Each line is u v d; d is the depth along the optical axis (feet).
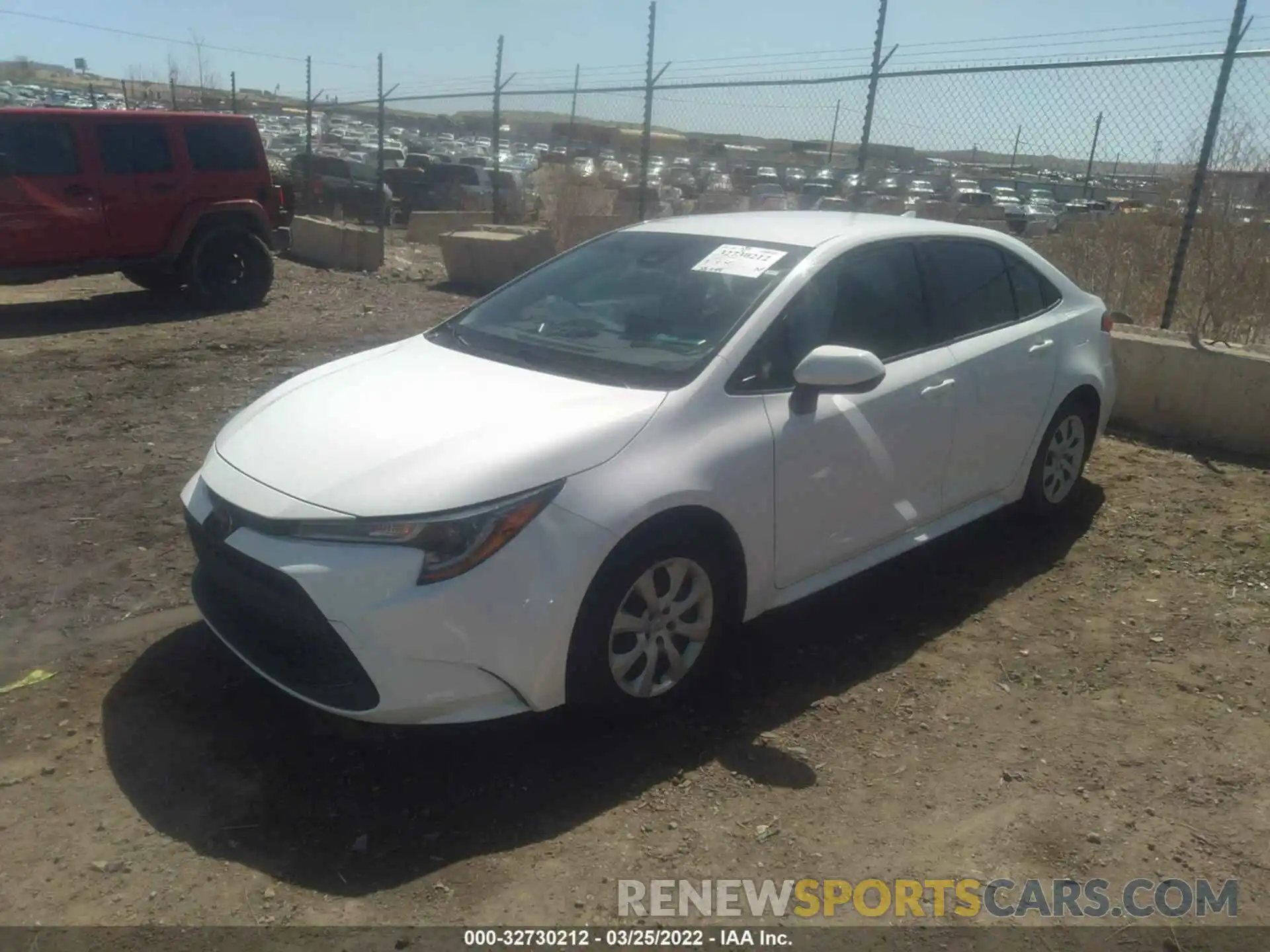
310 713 11.55
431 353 13.39
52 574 14.71
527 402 11.29
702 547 11.21
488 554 9.75
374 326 33.65
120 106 107.24
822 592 14.84
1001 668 12.83
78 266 33.53
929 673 12.67
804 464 12.10
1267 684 12.44
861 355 11.55
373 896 8.90
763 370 12.05
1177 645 13.41
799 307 12.66
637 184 51.06
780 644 13.32
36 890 8.89
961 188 37.47
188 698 11.76
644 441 10.86
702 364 11.75
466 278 43.45
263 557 10.00
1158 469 19.97
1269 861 9.50
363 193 79.41
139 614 13.64
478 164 107.45
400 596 9.56
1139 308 30.55
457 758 10.80
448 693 9.78
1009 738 11.36
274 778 10.43
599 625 10.34
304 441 11.06
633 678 11.07
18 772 10.44
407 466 10.21
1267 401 20.40
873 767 10.82
